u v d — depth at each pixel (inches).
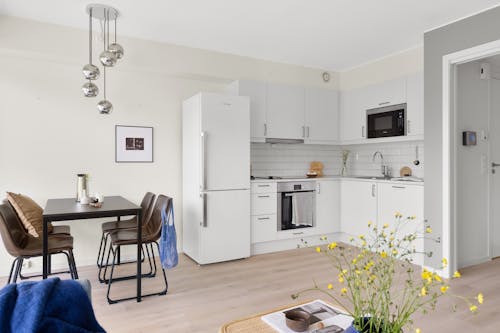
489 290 118.9
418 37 150.9
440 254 134.9
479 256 153.0
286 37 150.9
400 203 156.3
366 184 174.7
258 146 191.5
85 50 139.8
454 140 134.5
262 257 164.6
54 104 145.5
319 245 188.1
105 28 139.3
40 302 39.1
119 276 135.8
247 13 127.2
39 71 142.7
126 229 133.3
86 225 151.5
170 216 120.1
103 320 98.5
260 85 175.6
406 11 125.0
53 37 134.6
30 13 125.8
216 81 177.9
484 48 122.4
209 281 130.9
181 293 118.8
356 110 192.5
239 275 137.8
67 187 148.0
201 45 160.4
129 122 160.6
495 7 119.7
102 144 154.8
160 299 113.6
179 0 116.6
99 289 122.5
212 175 152.3
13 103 138.6
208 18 131.0
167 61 156.6
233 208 157.5
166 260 118.3
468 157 149.3
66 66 147.4
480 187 154.3
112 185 157.2
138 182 163.0
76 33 138.3
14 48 128.3
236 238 158.4
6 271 136.6
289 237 177.2
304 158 205.3
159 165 167.8
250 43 158.4
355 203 181.8
